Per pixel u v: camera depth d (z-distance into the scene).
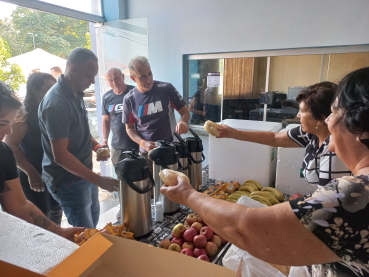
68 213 1.74
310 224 0.46
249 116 3.42
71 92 1.57
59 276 0.43
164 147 1.33
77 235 0.96
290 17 2.74
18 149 1.68
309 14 2.65
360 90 0.45
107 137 2.77
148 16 3.62
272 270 0.82
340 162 1.01
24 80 2.51
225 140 1.70
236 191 1.51
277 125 1.68
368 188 0.44
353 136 0.48
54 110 1.43
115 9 3.56
